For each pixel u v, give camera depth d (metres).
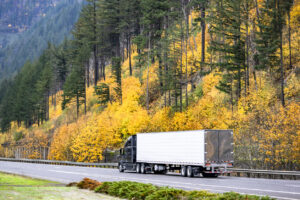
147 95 70.81
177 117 53.16
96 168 50.09
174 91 65.81
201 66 67.25
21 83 162.50
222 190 19.53
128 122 69.19
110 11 102.69
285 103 43.97
